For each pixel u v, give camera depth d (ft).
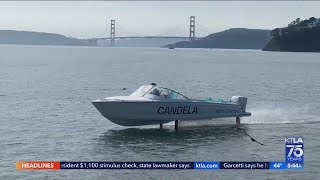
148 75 558.97
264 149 162.61
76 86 398.21
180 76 545.03
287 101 308.60
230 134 187.73
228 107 201.26
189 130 196.03
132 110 188.14
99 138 178.50
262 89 393.29
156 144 169.37
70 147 162.71
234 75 576.61
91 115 231.71
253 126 205.16
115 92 355.56
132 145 167.22
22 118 220.84
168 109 190.90
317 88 408.46
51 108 255.50
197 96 338.34
